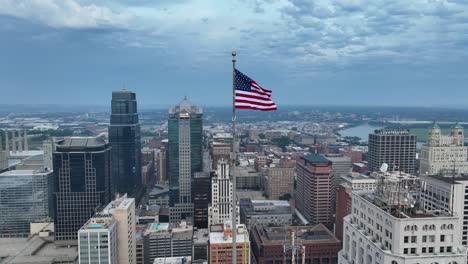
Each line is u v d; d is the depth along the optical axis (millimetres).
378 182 126750
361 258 125375
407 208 115562
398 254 106250
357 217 132375
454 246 108438
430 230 107500
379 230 116438
